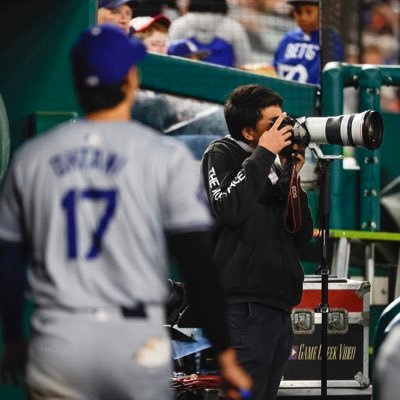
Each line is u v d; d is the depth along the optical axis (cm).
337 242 2311
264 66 2681
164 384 1016
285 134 1611
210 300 1030
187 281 1035
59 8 1631
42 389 1002
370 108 2378
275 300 1623
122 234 1011
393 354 1008
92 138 1035
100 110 1051
